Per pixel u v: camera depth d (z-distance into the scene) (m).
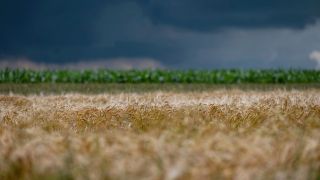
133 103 12.86
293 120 9.70
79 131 10.19
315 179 5.71
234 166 5.44
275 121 8.56
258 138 6.25
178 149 5.78
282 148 6.18
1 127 9.79
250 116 10.55
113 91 26.05
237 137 6.79
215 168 5.36
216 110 11.33
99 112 11.56
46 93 24.52
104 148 5.95
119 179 5.21
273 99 13.23
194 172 5.24
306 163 5.87
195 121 9.27
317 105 11.84
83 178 5.45
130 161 5.45
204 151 5.74
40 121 10.98
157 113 11.12
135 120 10.77
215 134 6.75
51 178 5.59
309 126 8.42
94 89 27.80
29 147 6.19
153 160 5.48
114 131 8.93
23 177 5.80
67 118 11.30
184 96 17.78
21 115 11.40
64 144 6.23
